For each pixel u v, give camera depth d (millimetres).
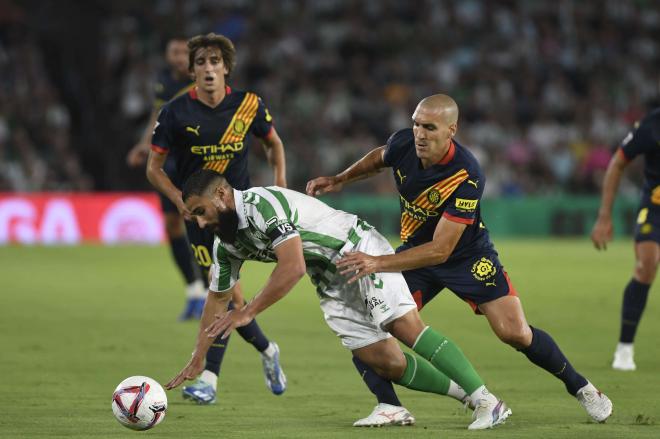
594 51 94750
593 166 82375
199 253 25234
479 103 87062
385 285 19609
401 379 20141
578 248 70125
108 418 20500
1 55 83062
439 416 21141
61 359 28109
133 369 26719
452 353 19641
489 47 92750
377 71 89188
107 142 82062
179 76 33469
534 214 80875
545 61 92688
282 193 19250
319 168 79250
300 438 18562
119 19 87312
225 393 23891
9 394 23125
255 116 25047
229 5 92250
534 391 24016
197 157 24734
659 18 99562
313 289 47281
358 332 19969
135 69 83562
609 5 98688
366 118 85312
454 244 20125
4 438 18453
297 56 88500
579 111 87812
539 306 40688
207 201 18656
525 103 88562
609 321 36719
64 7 79062
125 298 42594
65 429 19344
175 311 38719
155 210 73062
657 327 34938
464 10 96000
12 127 76938
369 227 20109
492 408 19578
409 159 21031
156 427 19672
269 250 19391
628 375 26125
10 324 34875
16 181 73125
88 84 80750
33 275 50938
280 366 26250
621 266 57594
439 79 89500
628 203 80812
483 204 80375
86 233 71500
